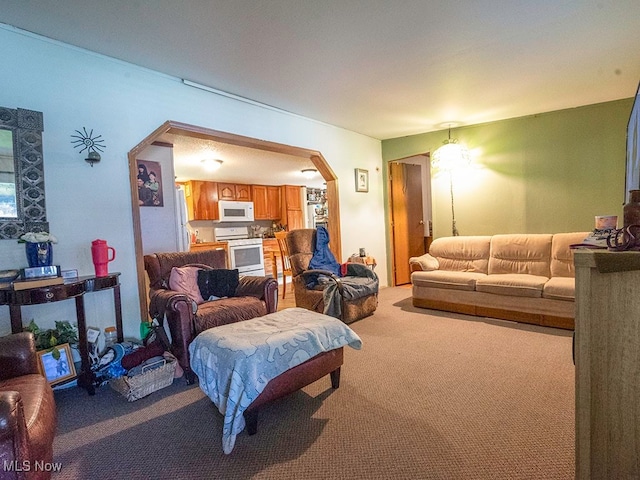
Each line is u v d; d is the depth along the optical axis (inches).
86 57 97.8
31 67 88.8
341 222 189.0
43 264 85.5
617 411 38.3
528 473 55.2
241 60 104.7
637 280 36.7
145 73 109.7
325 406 77.9
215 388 70.2
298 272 152.9
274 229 315.6
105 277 92.3
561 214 161.3
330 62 106.8
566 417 70.2
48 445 49.0
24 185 87.7
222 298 120.1
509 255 153.3
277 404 79.4
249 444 65.4
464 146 184.4
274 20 83.8
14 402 40.3
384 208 218.8
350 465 58.6
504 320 136.6
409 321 140.5
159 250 148.8
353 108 152.1
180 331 93.4
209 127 126.2
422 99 141.8
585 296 39.0
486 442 63.2
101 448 65.7
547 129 161.9
